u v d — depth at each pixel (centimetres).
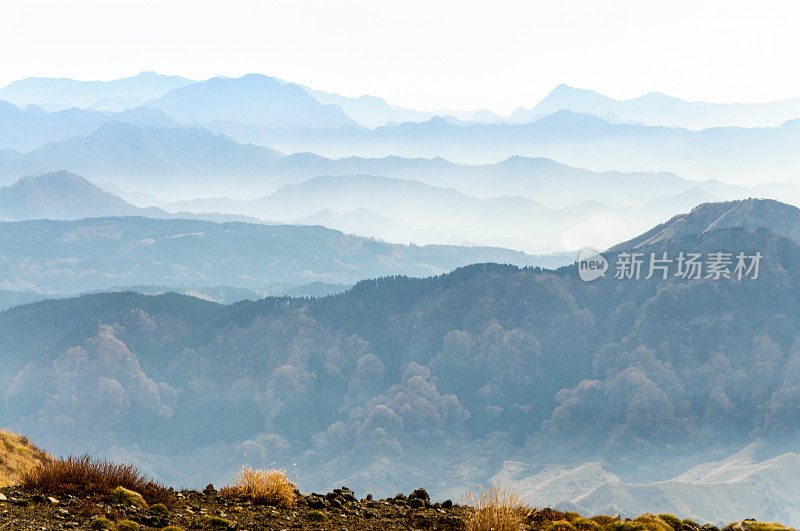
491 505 1240
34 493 1212
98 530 1036
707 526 1259
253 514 1259
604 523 1264
